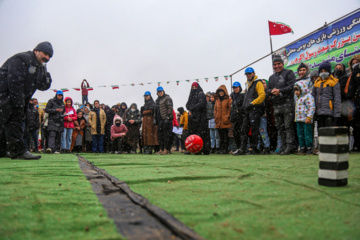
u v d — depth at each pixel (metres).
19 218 1.27
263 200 1.59
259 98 5.70
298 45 7.20
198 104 7.02
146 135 7.89
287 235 1.04
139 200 1.58
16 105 4.22
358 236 1.01
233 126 7.25
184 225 1.14
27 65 4.29
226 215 1.30
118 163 3.95
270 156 5.18
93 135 9.73
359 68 5.33
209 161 4.28
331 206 1.44
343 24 6.06
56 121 7.83
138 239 1.02
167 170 3.08
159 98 7.64
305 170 2.87
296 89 5.33
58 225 1.17
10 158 5.01
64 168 3.26
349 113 5.45
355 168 2.87
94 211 1.39
